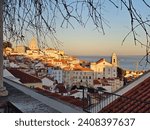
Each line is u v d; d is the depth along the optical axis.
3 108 3.58
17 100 5.04
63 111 4.42
